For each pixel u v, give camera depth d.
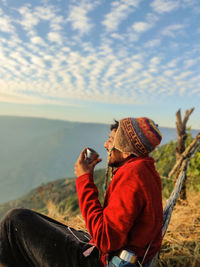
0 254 1.74
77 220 3.25
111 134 1.73
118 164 1.70
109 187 1.62
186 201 3.61
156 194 1.54
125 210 1.43
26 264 1.77
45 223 1.80
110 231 1.45
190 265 2.46
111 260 1.58
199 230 2.85
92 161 1.72
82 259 1.66
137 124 1.57
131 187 1.46
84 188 1.63
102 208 1.59
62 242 1.71
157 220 1.56
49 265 1.63
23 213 1.80
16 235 1.74
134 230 1.53
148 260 1.63
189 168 4.50
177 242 2.72
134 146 1.57
